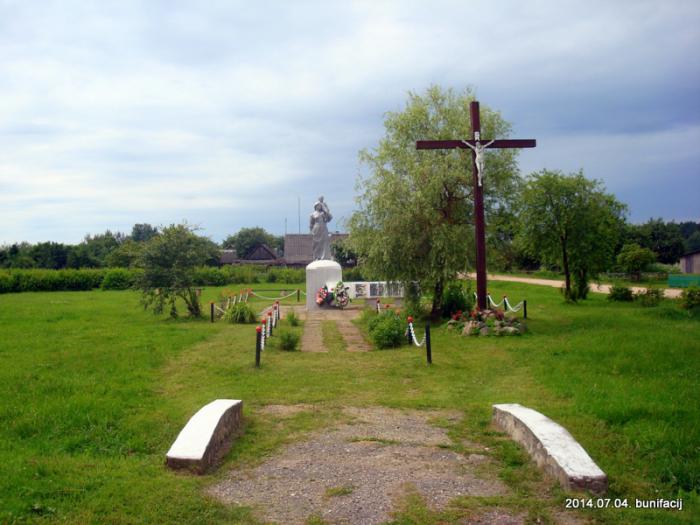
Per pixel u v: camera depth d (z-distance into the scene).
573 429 7.26
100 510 5.07
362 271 21.16
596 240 27.05
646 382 9.59
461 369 12.05
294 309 27.09
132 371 11.74
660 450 6.43
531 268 60.47
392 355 13.87
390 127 21.17
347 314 24.81
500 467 6.23
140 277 22.73
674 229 67.25
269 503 5.35
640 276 47.34
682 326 16.92
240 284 49.84
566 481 5.45
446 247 18.64
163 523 4.90
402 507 5.21
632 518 4.94
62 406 8.59
